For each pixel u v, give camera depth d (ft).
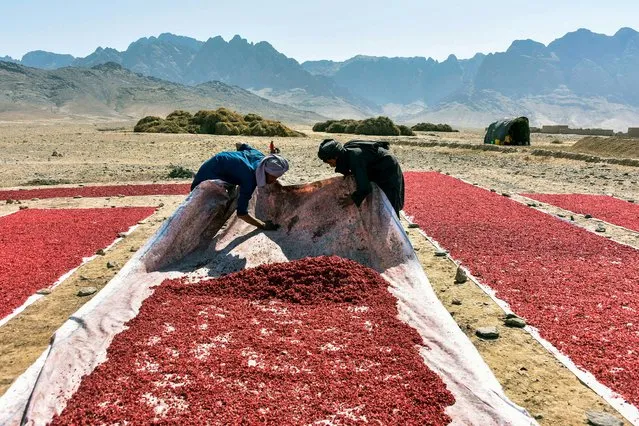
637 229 34.96
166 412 12.87
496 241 31.17
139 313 18.24
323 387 14.02
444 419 12.81
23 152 88.99
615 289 23.20
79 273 25.81
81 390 13.80
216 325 17.56
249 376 14.49
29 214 39.96
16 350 17.90
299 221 25.31
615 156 83.71
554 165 74.95
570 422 13.84
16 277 24.80
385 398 13.57
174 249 23.00
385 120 149.18
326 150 23.99
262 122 139.74
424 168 70.54
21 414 13.28
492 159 83.15
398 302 19.51
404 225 35.60
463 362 15.31
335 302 19.76
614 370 16.29
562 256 28.17
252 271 21.72
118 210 41.78
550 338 18.43
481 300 22.16
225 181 23.88
